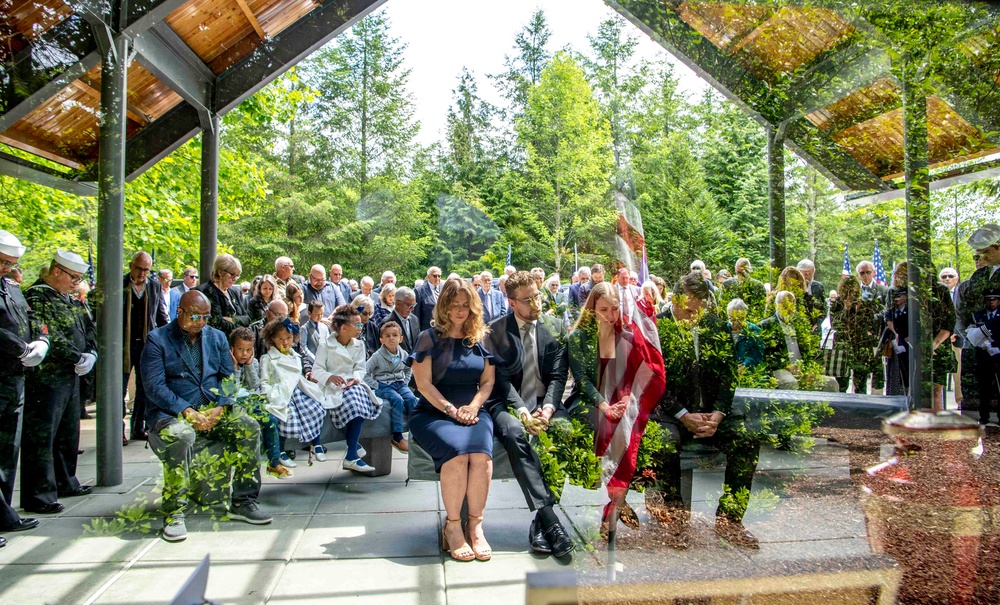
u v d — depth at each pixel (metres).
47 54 3.75
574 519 2.65
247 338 3.59
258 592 2.29
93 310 3.64
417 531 2.92
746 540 2.16
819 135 3.30
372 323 4.96
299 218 15.58
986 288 4.03
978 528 2.11
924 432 2.85
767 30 3.30
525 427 2.82
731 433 2.56
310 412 3.66
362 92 17.39
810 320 2.99
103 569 2.48
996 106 3.48
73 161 4.57
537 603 1.45
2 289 2.91
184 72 4.86
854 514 2.25
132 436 4.89
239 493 3.05
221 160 8.86
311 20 5.23
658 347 2.29
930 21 3.33
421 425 2.80
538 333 2.99
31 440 3.11
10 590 2.28
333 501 3.37
